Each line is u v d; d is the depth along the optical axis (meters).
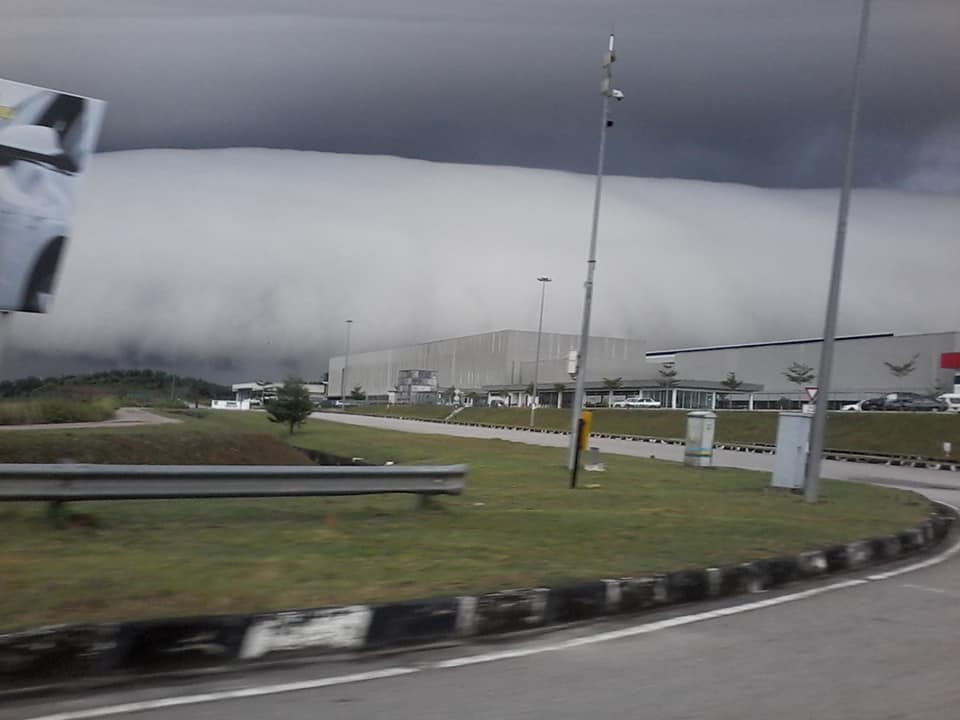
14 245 18.34
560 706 5.34
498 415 86.00
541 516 13.22
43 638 5.62
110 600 6.63
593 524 12.45
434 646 6.82
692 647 6.91
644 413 70.62
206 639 6.12
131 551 8.85
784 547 10.96
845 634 7.43
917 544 13.33
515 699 5.47
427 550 9.68
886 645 7.05
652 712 5.27
